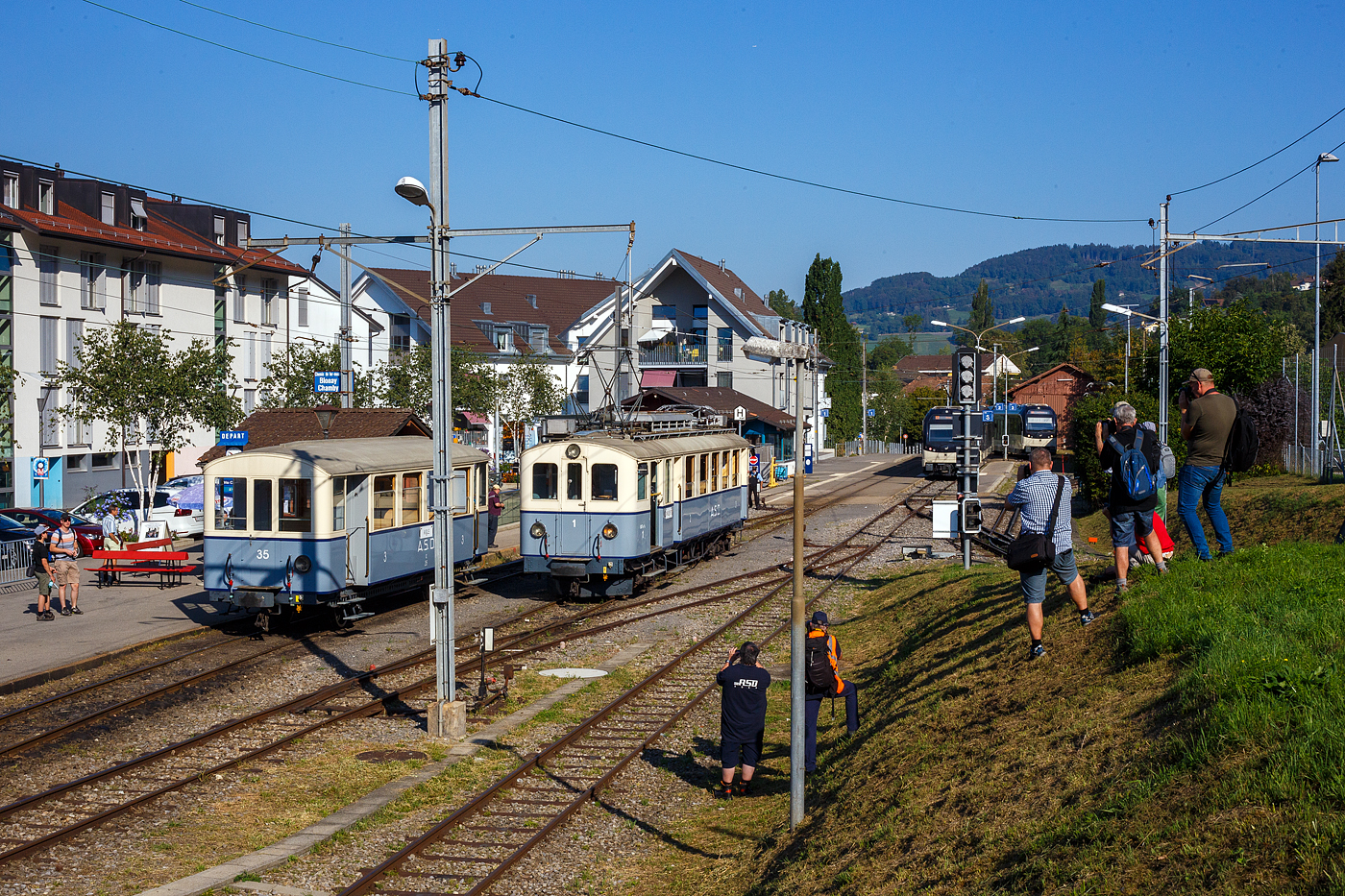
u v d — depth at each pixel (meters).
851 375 86.94
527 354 54.34
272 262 48.91
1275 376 35.03
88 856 9.05
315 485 18.19
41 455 37.34
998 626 13.27
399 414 29.31
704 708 14.82
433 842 9.68
